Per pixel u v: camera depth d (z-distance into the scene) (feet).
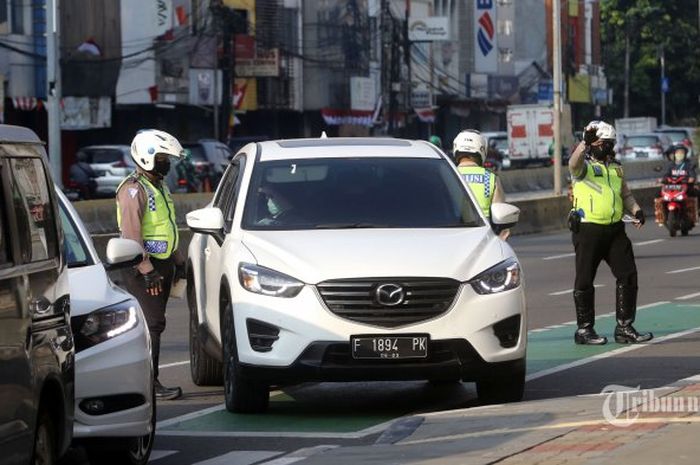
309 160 98.37
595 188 121.08
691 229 287.07
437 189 96.94
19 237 59.88
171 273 101.09
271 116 569.23
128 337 73.15
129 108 477.36
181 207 298.15
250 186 96.32
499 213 97.45
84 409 70.74
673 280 186.19
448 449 75.05
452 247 89.20
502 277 88.43
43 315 61.57
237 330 88.17
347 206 94.73
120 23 458.91
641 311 149.59
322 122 587.27
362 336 85.56
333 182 96.58
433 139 262.06
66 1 435.12
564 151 564.30
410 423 84.64
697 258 223.30
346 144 101.30
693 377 102.53
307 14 568.82
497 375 87.71
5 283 57.06
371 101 608.60
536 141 562.66
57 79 322.96
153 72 472.03
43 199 64.34
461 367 86.48
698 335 128.77
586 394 95.66
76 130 464.65
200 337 102.06
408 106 648.79
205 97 497.05
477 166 115.55
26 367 58.59
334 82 583.17
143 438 75.92
